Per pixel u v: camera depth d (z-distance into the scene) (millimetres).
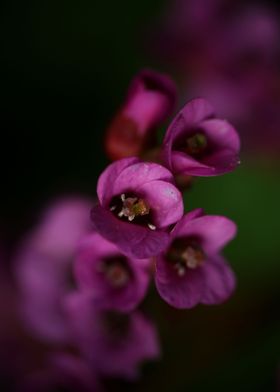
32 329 341
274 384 319
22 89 431
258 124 376
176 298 248
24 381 323
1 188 414
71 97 432
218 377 322
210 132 256
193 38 377
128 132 271
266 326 357
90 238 258
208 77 380
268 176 398
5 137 424
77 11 441
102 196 244
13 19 439
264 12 373
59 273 336
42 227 340
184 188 255
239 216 400
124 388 303
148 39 404
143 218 248
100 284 265
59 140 425
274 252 397
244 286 384
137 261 258
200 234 257
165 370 324
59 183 415
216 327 350
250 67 372
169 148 244
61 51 438
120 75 434
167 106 270
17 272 357
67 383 308
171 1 418
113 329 287
